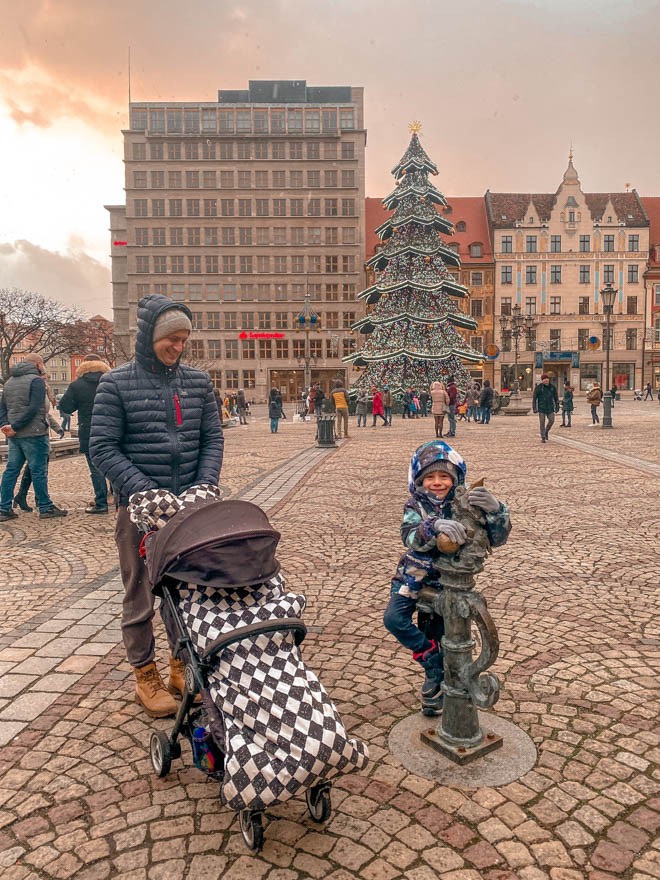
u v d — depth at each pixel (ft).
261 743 6.60
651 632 13.52
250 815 7.06
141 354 10.52
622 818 7.82
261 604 7.72
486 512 8.66
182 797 8.42
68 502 30.76
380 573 17.99
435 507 9.84
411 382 114.62
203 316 223.30
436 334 116.47
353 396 117.60
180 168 219.82
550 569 18.06
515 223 211.00
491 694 8.39
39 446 26.55
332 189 220.84
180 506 8.82
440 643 10.03
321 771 6.51
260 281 222.28
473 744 9.16
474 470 38.17
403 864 7.11
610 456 44.37
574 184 210.79
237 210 220.84
